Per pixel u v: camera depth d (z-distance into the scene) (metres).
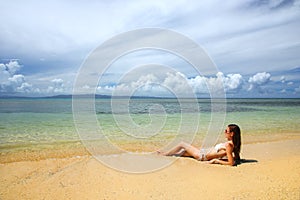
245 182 5.19
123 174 5.81
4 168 6.34
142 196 4.59
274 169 6.07
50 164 6.74
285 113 22.44
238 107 32.19
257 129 13.37
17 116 17.84
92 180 5.46
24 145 9.38
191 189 4.88
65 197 4.59
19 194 4.75
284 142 10.01
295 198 4.32
